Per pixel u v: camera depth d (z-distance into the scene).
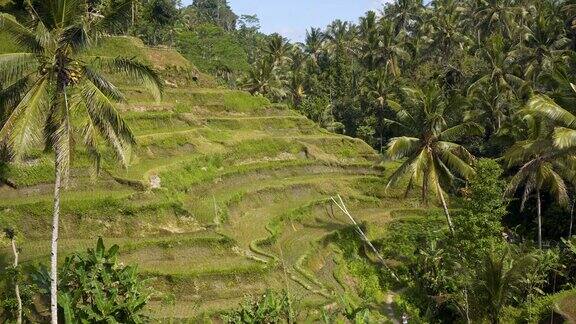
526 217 45.31
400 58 76.31
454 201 44.88
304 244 34.94
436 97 34.31
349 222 40.75
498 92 51.94
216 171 39.59
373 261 37.41
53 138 18.38
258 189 39.88
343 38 85.31
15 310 20.67
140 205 29.78
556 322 26.91
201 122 46.50
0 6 37.09
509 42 61.53
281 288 28.25
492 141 43.31
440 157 35.50
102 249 21.66
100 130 19.53
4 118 18.66
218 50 83.06
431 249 34.53
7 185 29.02
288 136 52.84
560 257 33.84
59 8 17.94
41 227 27.44
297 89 79.31
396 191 47.06
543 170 34.38
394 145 33.81
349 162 52.59
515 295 31.44
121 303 20.81
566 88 29.09
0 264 24.17
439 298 30.97
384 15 85.81
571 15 58.41
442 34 69.94
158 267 27.02
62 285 20.98
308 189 43.91
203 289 26.58
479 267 30.58
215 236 30.31
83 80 18.86
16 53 17.84
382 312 31.69
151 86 20.19
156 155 37.53
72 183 30.47
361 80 74.69
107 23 19.05
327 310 26.41
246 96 55.88
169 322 23.62
